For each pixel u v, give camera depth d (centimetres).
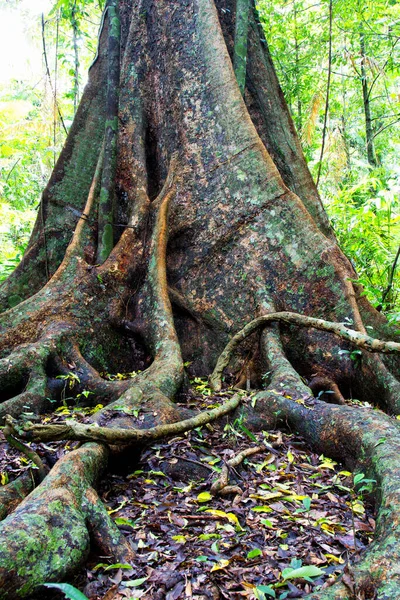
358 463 384
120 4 861
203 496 362
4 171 1325
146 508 350
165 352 563
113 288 647
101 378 559
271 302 627
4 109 1166
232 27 840
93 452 355
